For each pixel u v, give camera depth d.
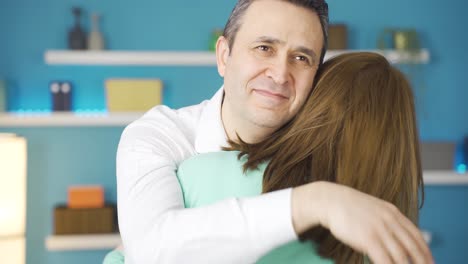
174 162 0.82
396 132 0.70
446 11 3.58
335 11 3.54
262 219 0.55
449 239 3.67
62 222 3.22
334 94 0.71
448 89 3.61
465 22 3.59
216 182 0.66
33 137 3.45
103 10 3.43
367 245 0.50
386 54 3.44
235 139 0.91
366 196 0.53
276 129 0.83
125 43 3.45
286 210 0.55
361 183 0.67
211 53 3.38
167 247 0.57
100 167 3.51
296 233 0.55
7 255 2.82
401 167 0.69
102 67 3.47
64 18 3.42
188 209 0.60
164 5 3.47
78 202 3.29
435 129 3.62
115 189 3.52
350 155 0.68
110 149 3.52
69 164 3.49
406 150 0.71
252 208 0.56
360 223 0.51
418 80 3.52
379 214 0.51
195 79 3.54
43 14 3.41
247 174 0.66
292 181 0.68
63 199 3.49
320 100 0.72
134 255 0.60
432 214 3.67
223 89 0.96
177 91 3.54
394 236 0.51
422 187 0.77
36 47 3.41
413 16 3.57
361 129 0.69
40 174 3.46
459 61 3.61
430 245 3.69
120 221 0.70
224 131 0.94
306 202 0.54
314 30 0.77
